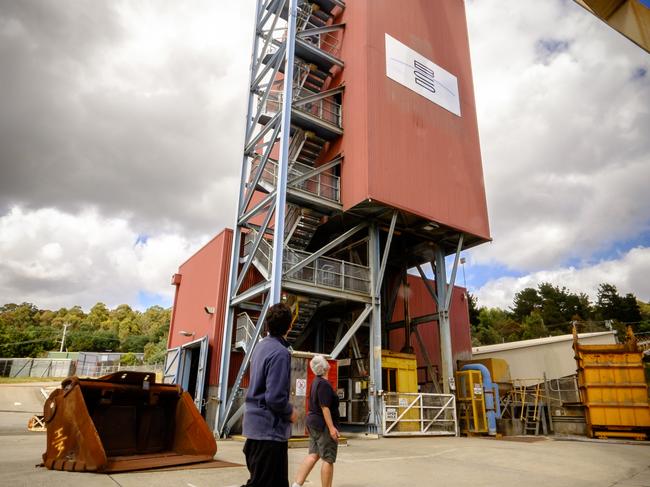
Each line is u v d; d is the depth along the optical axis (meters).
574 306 73.44
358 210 18.58
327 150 20.47
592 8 6.96
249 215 19.20
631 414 15.97
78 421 6.43
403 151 19.38
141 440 7.49
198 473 6.55
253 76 22.20
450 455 10.13
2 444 10.17
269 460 3.21
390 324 22.41
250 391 3.46
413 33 22.22
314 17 22.19
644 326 66.50
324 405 5.02
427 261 23.67
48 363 57.28
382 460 9.09
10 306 128.88
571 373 27.30
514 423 18.47
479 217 21.59
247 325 17.34
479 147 23.31
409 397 17.25
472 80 24.69
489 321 71.50
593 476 7.49
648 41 6.53
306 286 16.28
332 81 21.42
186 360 21.31
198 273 23.19
